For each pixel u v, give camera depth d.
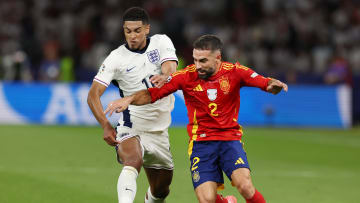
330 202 26.16
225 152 18.84
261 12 79.12
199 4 78.88
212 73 18.89
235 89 19.03
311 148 45.31
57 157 37.31
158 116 20.92
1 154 38.19
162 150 21.25
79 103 58.09
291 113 61.00
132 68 20.55
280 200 26.38
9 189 27.12
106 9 77.00
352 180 32.31
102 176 30.97
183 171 32.91
